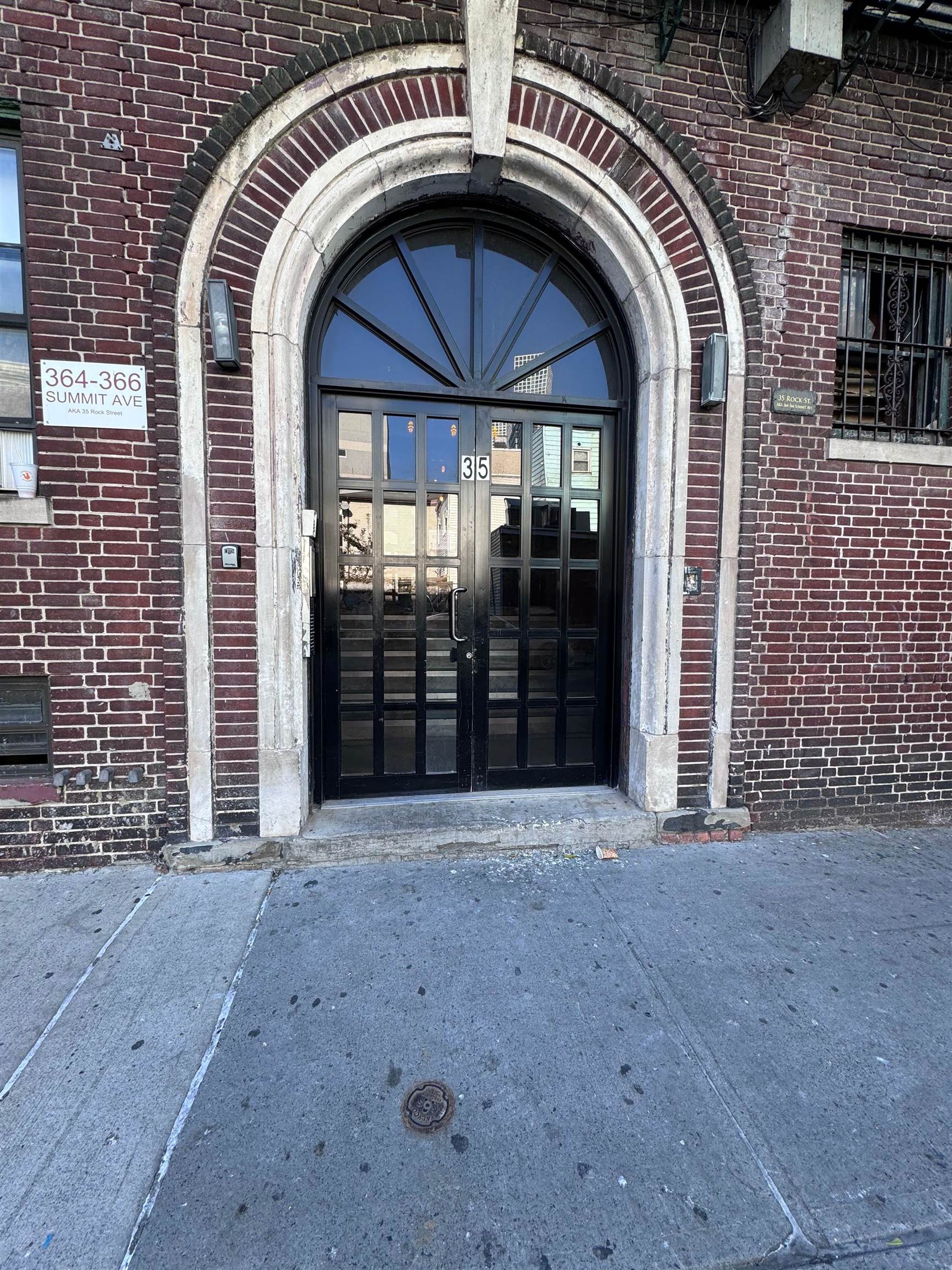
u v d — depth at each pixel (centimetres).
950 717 406
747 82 351
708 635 367
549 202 340
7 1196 154
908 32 363
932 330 406
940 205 387
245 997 225
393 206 337
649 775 366
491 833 342
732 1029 216
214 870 315
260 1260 142
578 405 375
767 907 294
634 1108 184
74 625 306
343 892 296
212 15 292
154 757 318
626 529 384
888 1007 229
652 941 264
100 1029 209
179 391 301
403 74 308
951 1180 165
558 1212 154
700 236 348
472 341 363
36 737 316
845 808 399
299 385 321
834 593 386
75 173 289
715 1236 149
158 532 309
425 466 366
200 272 298
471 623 379
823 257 370
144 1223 149
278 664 318
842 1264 145
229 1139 171
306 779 344
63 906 281
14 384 304
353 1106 182
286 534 314
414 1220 151
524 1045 206
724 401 355
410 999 225
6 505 294
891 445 385
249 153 297
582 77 325
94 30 284
